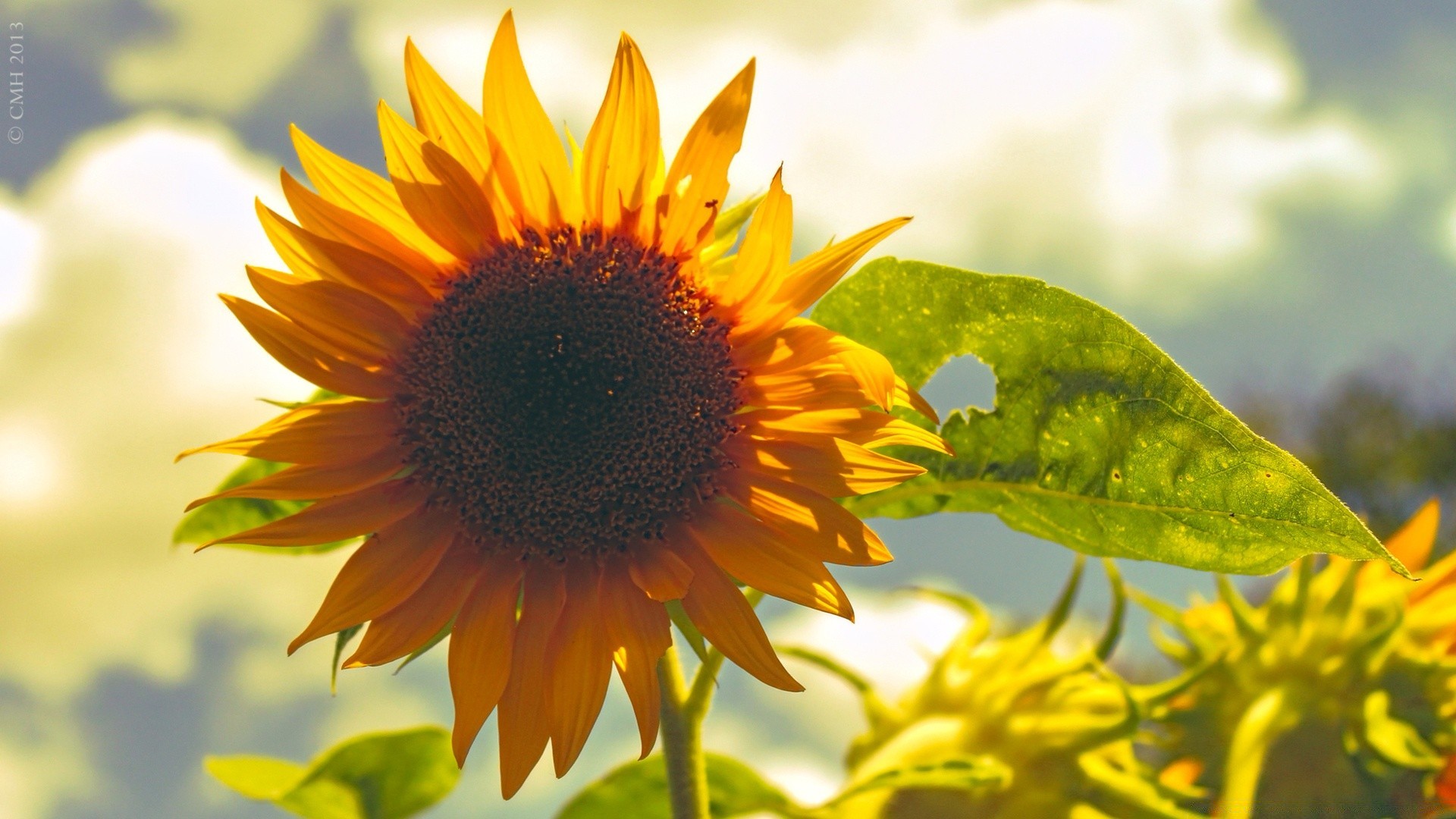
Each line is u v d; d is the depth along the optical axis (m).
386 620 0.86
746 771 0.95
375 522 0.86
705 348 0.86
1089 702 0.93
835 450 0.85
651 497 0.86
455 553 0.87
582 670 0.85
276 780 1.00
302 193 0.85
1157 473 0.84
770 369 0.86
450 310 0.87
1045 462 0.86
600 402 0.86
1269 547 0.83
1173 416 0.84
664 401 0.86
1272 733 0.92
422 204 0.85
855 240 0.84
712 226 0.85
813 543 0.84
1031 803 0.91
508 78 0.84
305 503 0.95
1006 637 0.96
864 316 0.88
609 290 0.87
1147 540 0.85
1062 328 0.86
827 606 0.84
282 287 0.86
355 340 0.87
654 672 0.83
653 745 0.83
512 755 0.84
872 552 0.84
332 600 0.85
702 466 0.86
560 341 0.86
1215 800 0.92
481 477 0.87
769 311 0.85
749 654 0.84
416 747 0.99
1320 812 0.92
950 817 0.91
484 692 0.85
